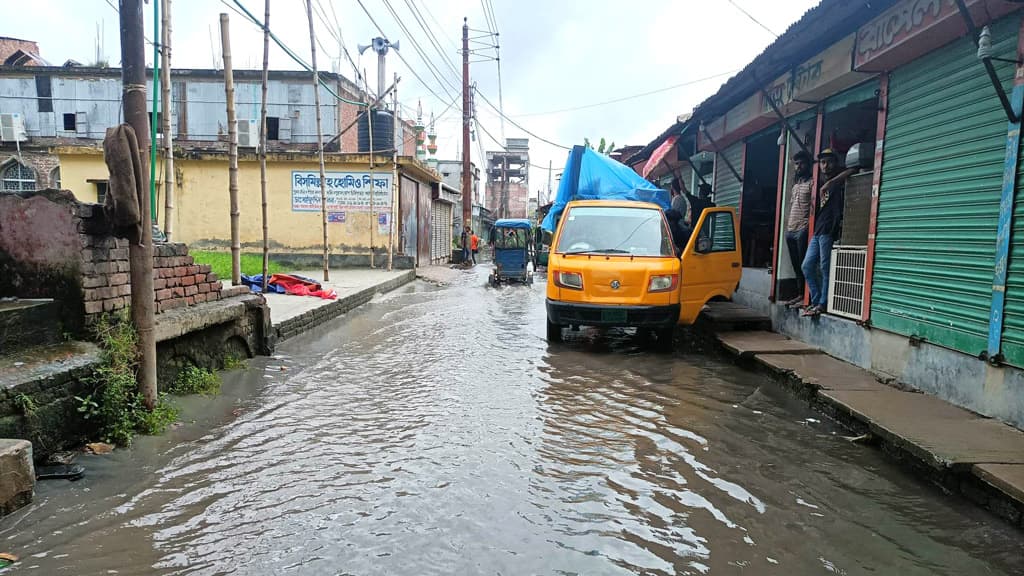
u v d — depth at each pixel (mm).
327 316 10406
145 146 4711
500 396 5945
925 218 5625
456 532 3266
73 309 4609
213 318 6277
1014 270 4570
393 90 18719
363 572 2875
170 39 8172
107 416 4418
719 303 10875
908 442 4137
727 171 12141
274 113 24703
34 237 4609
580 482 3955
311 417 5195
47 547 3037
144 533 3197
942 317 5344
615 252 8680
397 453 4383
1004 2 4434
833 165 7348
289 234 19531
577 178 12492
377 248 19672
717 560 3076
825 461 4398
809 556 3133
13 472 3369
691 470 4199
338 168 19438
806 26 6398
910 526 3459
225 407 5418
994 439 4168
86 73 24453
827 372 6238
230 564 2928
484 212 49031
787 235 8445
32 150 20141
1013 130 4594
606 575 2908
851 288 6918
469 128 27359
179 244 6156
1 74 24453
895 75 6188
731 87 8805
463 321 10906
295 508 3510
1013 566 3062
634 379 6742
